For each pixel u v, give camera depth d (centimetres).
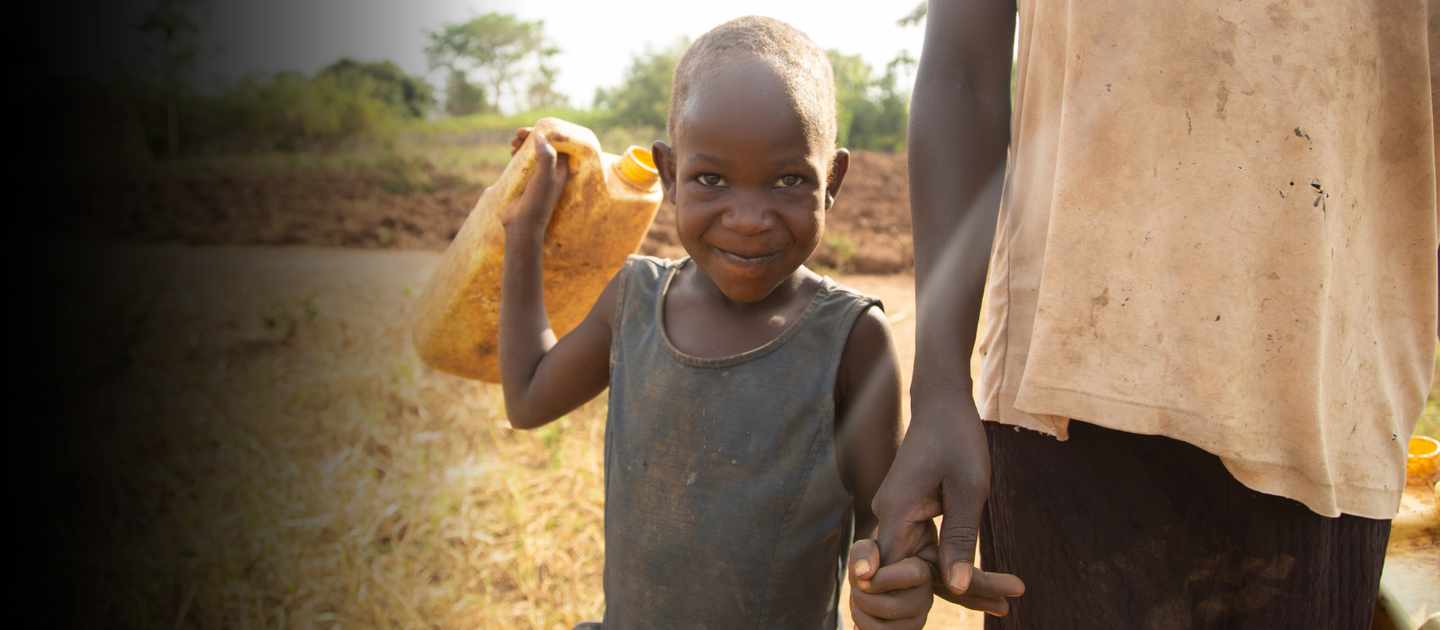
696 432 124
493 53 5528
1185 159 100
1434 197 107
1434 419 399
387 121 2972
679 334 130
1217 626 112
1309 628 108
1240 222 99
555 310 180
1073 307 107
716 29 118
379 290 802
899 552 90
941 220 110
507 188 165
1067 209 107
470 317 180
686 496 125
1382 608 162
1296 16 96
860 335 122
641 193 170
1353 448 106
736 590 123
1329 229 98
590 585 308
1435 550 171
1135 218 103
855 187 1293
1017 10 123
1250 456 100
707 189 113
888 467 125
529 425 154
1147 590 114
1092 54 104
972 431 97
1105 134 104
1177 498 111
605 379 150
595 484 376
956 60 118
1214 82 98
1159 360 103
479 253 174
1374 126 103
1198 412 102
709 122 109
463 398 477
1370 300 108
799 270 130
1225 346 100
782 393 122
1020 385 117
